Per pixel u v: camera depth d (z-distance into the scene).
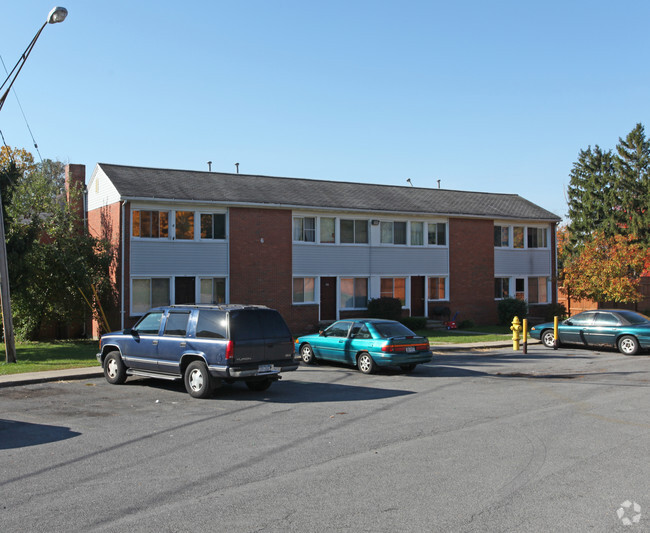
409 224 31.67
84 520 5.68
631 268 34.59
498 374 16.06
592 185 54.34
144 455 8.00
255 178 30.81
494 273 34.22
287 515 5.79
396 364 15.77
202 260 26.03
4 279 18.11
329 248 29.39
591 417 10.29
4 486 6.72
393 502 6.13
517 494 6.35
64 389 13.62
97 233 27.52
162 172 28.17
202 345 12.39
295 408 11.27
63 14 15.56
